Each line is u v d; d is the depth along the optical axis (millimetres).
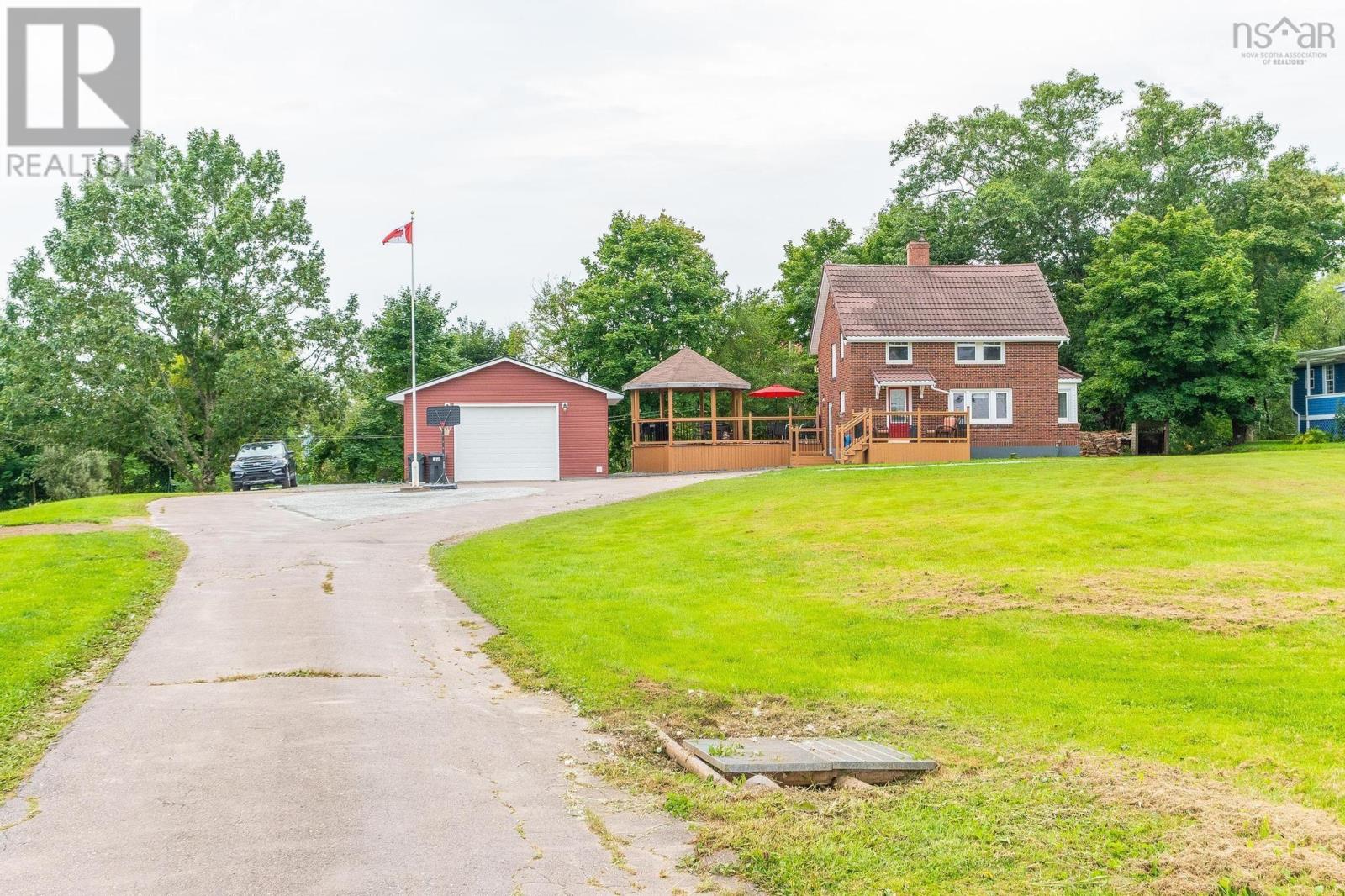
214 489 52969
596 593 14359
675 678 10242
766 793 7184
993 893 5547
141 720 8695
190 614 13156
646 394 54531
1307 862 5641
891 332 39594
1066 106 55688
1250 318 40250
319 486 40375
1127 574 14125
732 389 44125
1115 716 8805
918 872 5852
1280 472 22844
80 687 9812
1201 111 51594
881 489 23750
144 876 5680
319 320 49281
